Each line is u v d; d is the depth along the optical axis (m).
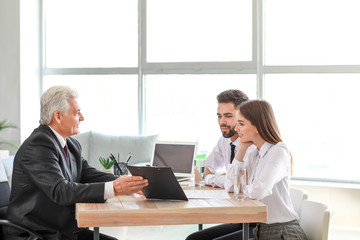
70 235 2.59
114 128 6.73
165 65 6.51
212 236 3.04
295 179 6.10
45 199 2.53
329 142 6.01
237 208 2.30
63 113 2.63
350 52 5.95
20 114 6.46
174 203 2.39
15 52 6.46
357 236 5.18
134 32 6.64
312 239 2.65
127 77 6.68
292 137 6.11
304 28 6.09
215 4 6.40
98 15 6.74
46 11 6.86
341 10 5.98
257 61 6.22
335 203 5.59
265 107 2.77
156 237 4.99
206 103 6.45
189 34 6.48
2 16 6.48
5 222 2.49
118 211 2.23
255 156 2.89
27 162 2.49
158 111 6.59
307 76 6.07
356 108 5.92
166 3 6.52
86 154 6.42
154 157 3.58
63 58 6.83
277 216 2.66
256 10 6.21
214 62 6.38
